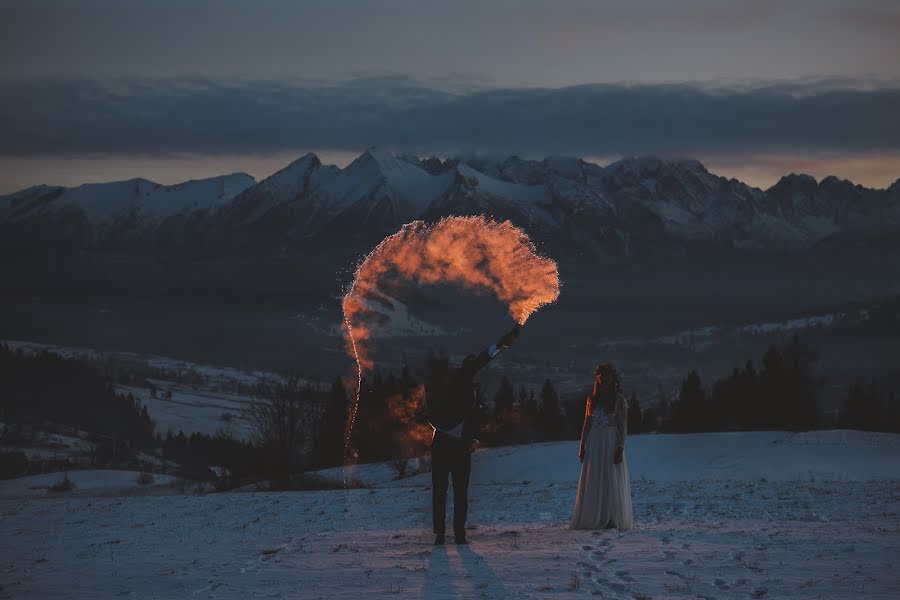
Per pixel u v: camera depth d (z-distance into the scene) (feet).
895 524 38.37
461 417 35.35
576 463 135.23
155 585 29.35
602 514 39.24
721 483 64.69
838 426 298.15
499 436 247.70
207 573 31.27
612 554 30.86
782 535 33.96
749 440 134.92
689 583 25.90
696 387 283.38
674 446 135.74
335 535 42.42
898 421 297.33
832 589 24.43
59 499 72.23
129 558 37.40
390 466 169.48
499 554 31.86
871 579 25.43
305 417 179.73
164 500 67.77
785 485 60.13
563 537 36.19
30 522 57.00
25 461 470.39
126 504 65.26
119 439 606.14
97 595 28.02
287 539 41.88
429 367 35.94
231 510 58.95
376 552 34.27
